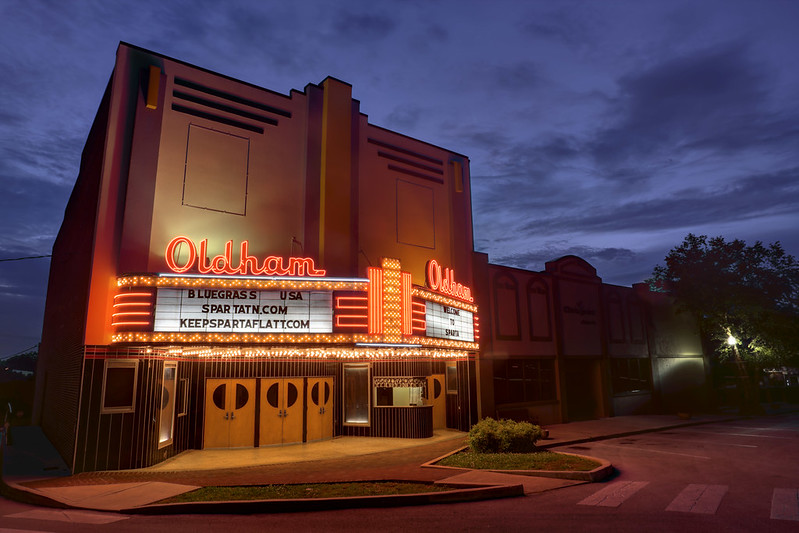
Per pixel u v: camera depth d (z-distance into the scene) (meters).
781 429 22.61
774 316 30.34
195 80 16.86
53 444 18.53
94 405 13.11
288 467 13.52
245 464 14.05
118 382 13.48
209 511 9.23
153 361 14.11
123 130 15.07
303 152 18.83
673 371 32.59
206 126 16.81
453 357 21.50
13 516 8.98
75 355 14.48
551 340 26.08
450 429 21.95
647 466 13.55
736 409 34.03
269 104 18.39
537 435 14.89
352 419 19.69
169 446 15.08
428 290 18.11
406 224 21.38
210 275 14.09
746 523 8.00
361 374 19.94
